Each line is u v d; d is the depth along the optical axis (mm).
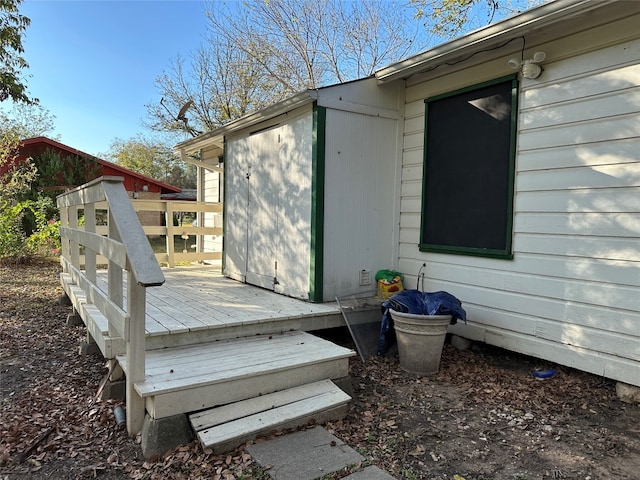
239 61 16859
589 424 2680
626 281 2969
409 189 4723
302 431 2525
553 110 3389
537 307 3508
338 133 4328
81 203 3625
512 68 3666
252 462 2195
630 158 2945
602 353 3102
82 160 13398
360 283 4570
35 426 2586
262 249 5207
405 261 4777
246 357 2922
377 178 4645
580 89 3219
